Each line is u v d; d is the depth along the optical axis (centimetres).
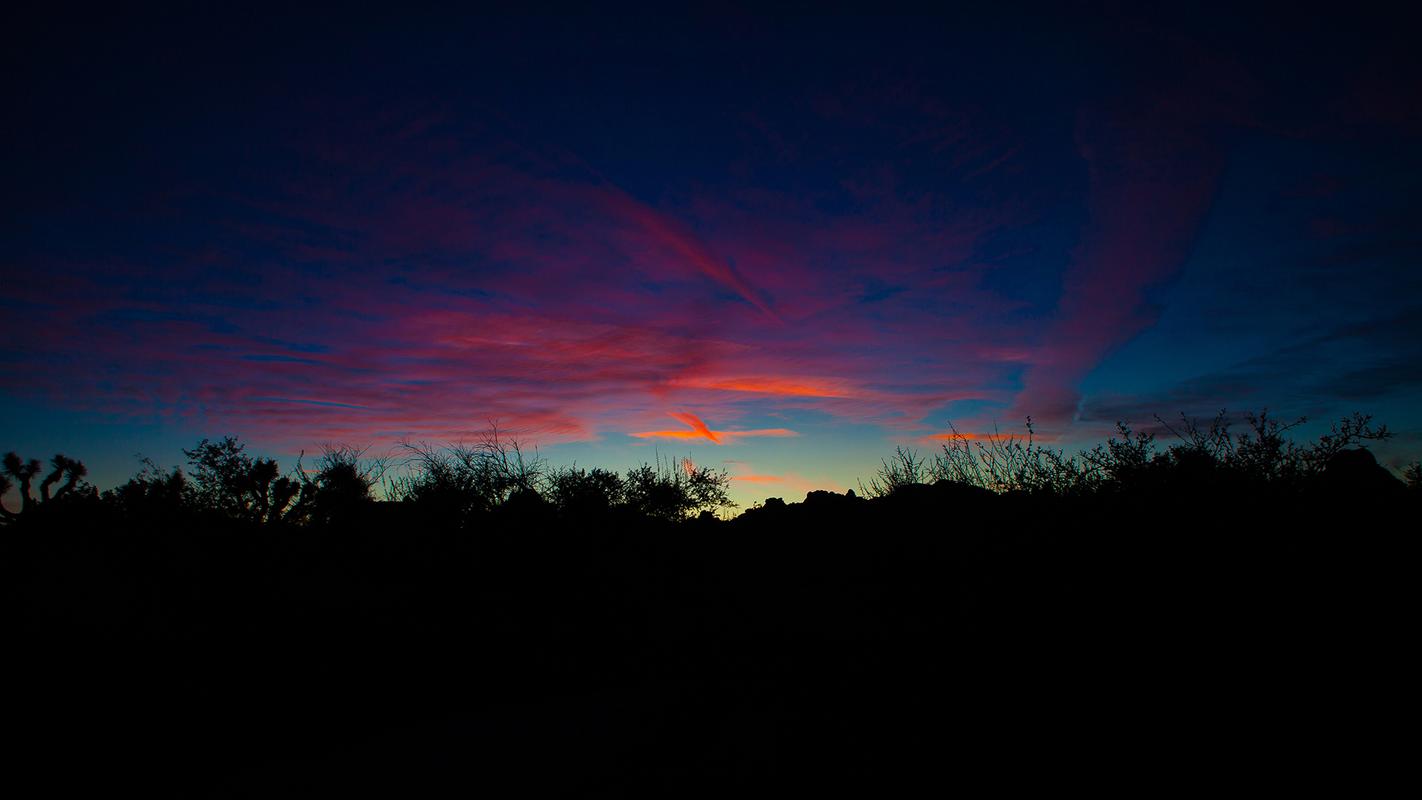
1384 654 444
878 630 804
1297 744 380
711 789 441
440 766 524
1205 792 351
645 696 704
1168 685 479
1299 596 528
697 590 1301
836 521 1642
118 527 1080
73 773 521
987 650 632
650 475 1930
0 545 1016
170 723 618
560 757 531
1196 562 604
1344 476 636
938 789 400
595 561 1280
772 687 671
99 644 735
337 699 706
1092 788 374
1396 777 336
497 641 930
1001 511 909
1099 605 623
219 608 881
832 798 407
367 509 1302
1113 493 744
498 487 1359
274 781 507
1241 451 698
